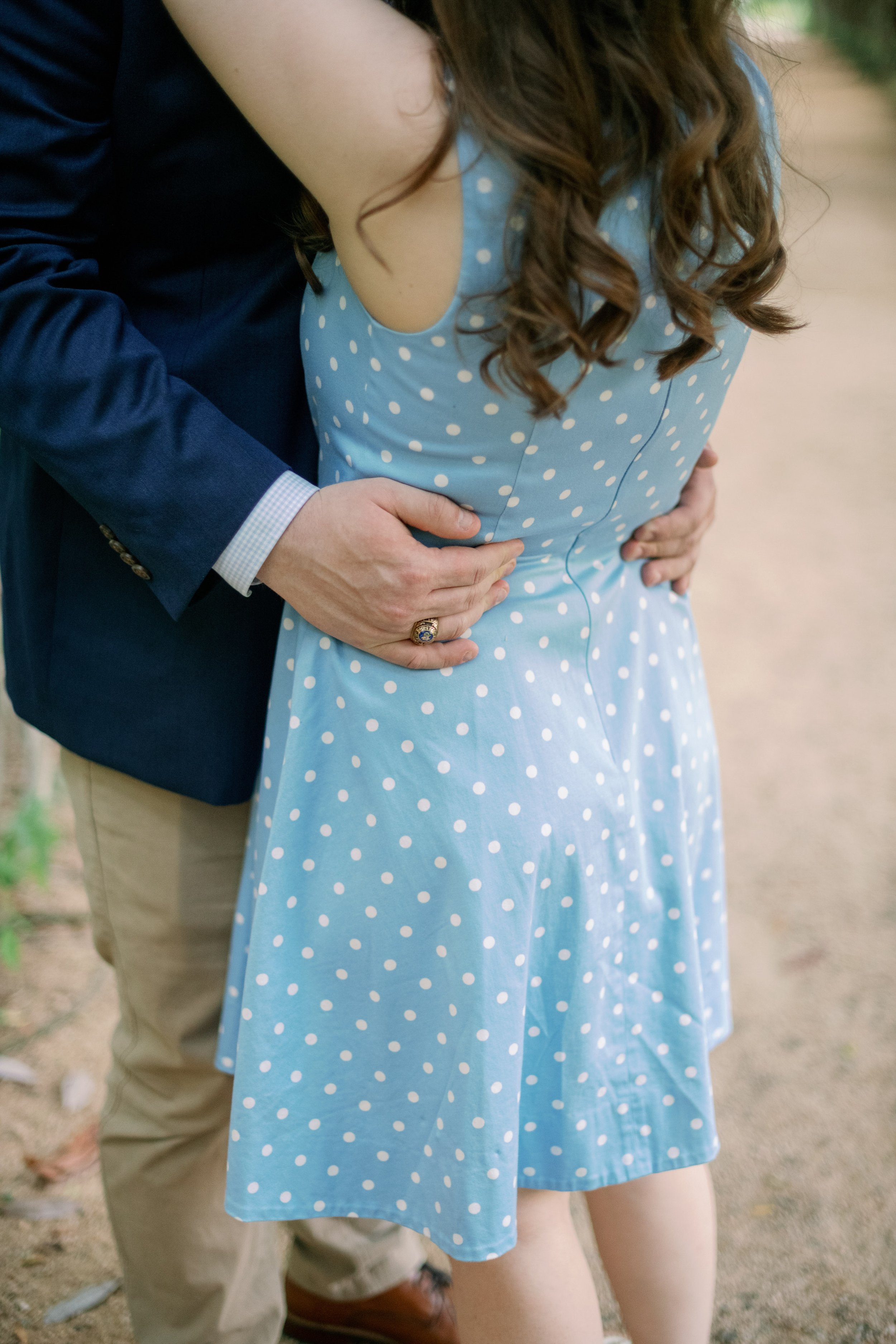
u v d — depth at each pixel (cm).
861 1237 194
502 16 89
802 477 576
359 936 114
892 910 280
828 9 2583
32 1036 228
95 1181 199
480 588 108
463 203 92
